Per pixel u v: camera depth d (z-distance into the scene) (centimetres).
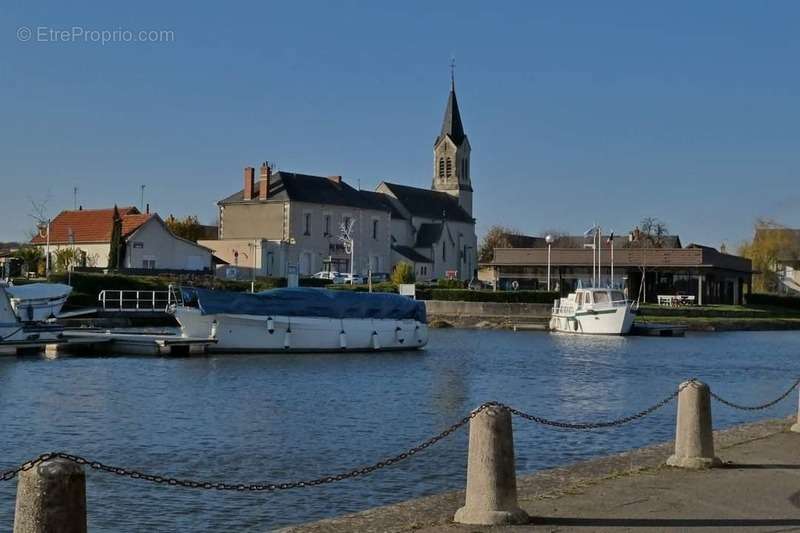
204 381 3791
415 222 14188
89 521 1577
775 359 5588
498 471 1113
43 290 5978
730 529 1095
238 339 5141
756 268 14400
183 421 2706
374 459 2156
